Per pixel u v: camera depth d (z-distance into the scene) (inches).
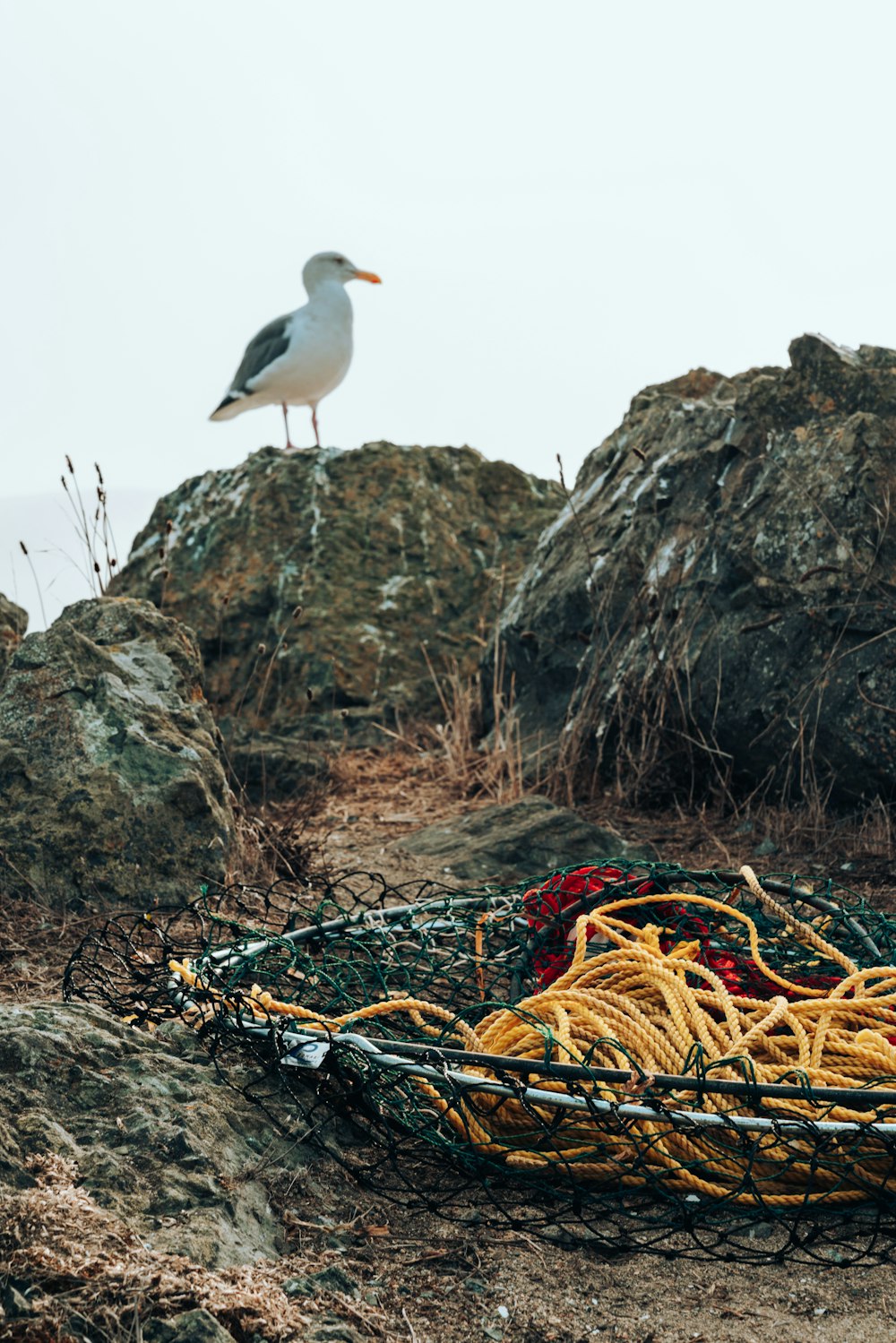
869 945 186.5
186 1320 105.6
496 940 213.0
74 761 253.4
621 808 337.4
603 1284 127.2
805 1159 135.9
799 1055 153.2
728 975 183.0
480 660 418.0
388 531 485.7
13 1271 108.5
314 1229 132.0
